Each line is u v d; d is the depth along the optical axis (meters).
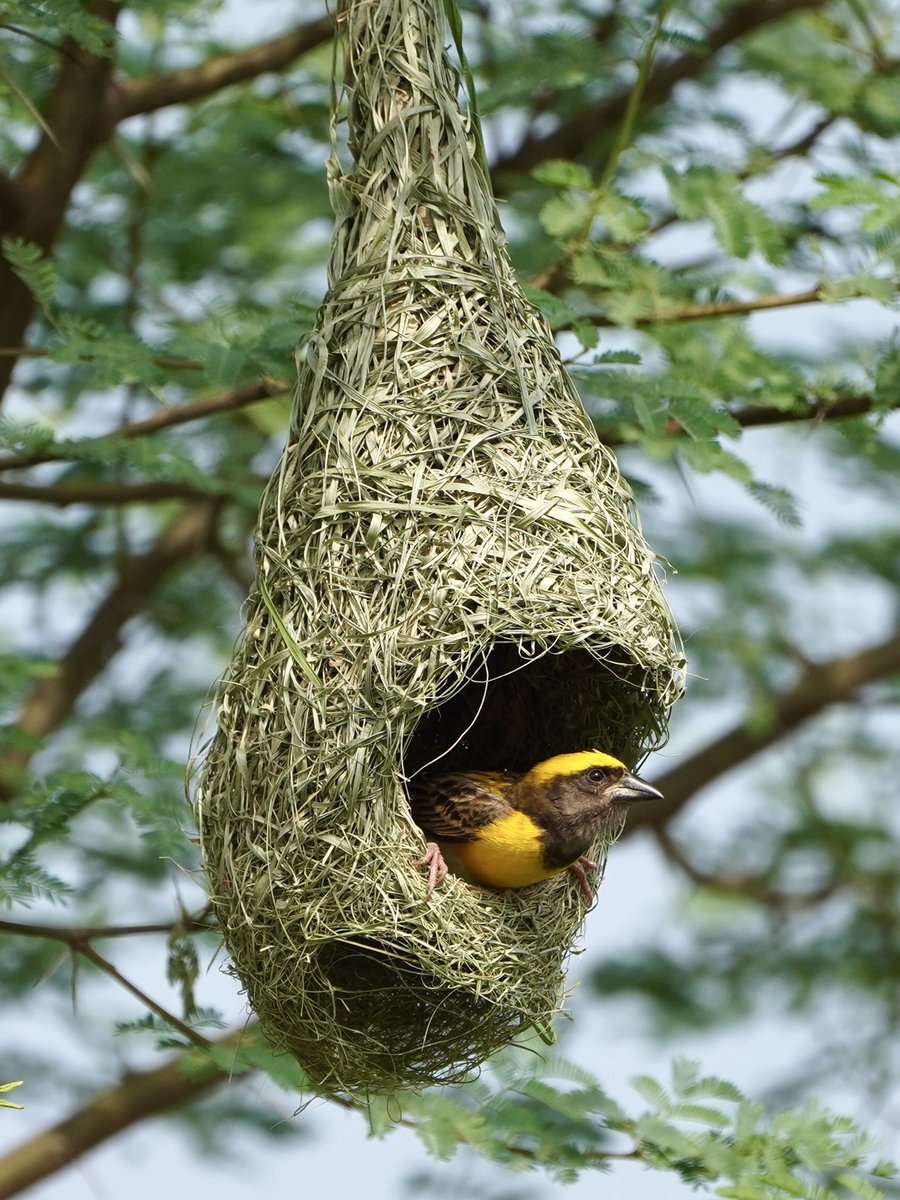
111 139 13.52
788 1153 10.22
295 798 8.58
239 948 8.88
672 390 10.95
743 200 11.14
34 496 13.49
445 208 9.29
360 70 9.38
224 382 10.93
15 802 10.56
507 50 14.55
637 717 9.86
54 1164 15.23
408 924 8.69
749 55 14.84
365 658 8.60
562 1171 10.20
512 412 9.16
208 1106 15.96
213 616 18.59
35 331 15.50
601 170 15.66
